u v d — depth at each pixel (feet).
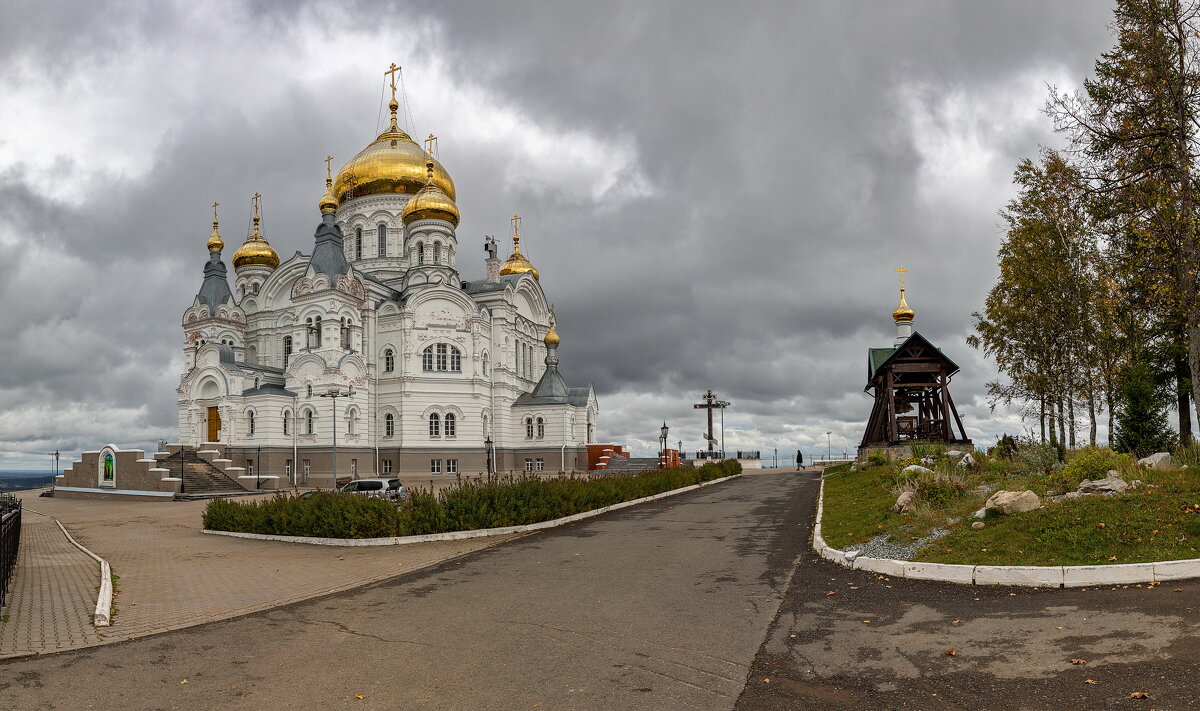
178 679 32.14
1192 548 41.73
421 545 75.51
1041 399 116.98
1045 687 27.20
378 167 239.30
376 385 208.03
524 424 226.58
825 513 77.25
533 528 83.56
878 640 34.65
